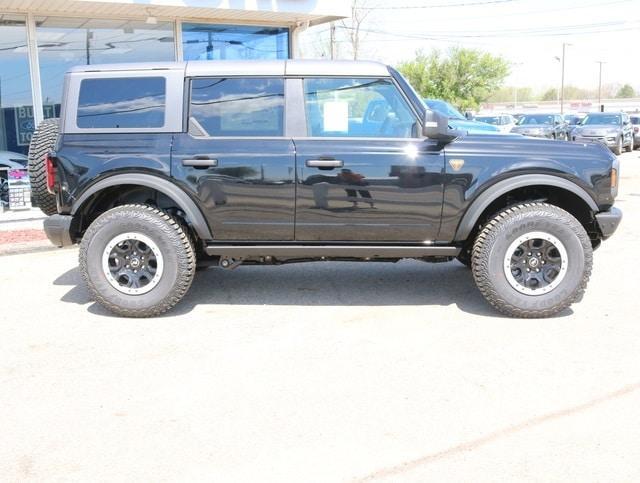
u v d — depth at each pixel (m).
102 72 5.56
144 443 3.53
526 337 5.06
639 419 3.74
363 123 5.50
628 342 4.93
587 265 5.38
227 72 5.50
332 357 4.70
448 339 5.04
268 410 3.89
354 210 5.43
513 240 5.37
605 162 5.42
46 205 6.09
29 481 3.19
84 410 3.91
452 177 5.37
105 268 5.51
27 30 11.68
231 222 5.49
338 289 6.47
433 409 3.88
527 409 3.87
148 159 5.43
